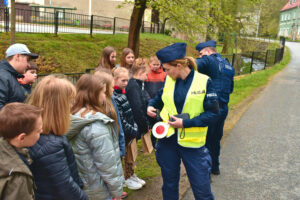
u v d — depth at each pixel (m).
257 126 5.86
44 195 1.71
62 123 1.75
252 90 10.12
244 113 6.87
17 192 1.38
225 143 4.85
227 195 3.22
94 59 12.91
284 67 18.64
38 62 10.77
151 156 4.21
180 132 2.40
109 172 2.06
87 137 2.00
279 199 3.18
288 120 6.36
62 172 1.70
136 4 11.48
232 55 13.23
